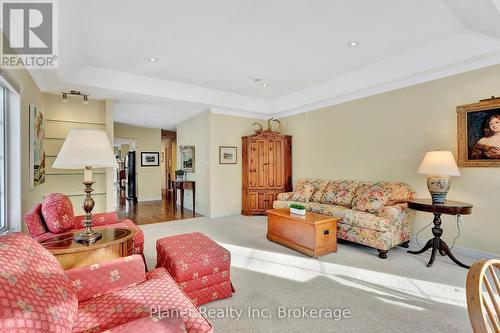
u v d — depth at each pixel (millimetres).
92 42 3029
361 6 2373
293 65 3803
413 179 3625
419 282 2404
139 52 3314
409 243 3539
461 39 2895
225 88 4941
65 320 928
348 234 3404
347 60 3633
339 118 4688
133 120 6844
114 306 1215
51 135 4156
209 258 2059
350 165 4496
